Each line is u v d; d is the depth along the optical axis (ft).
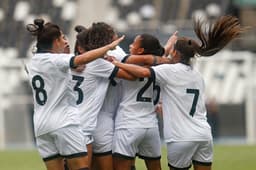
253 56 288.71
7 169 174.09
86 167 94.02
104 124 100.22
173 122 97.19
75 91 98.68
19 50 318.65
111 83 99.91
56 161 95.61
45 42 94.58
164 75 96.58
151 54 99.55
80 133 94.32
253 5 331.77
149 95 99.55
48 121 93.30
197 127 97.19
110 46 91.25
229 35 98.17
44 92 93.81
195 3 334.65
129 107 99.09
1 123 257.34
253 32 319.06
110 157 100.53
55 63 92.53
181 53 98.07
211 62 270.26
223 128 261.44
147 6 334.24
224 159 189.16
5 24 331.16
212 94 264.11
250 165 174.29
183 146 96.89
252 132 258.78
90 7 332.60
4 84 266.16
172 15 331.36
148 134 99.55
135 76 96.58
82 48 98.84
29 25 95.04
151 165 102.32
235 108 262.06
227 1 333.42
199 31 98.78
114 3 335.88
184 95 97.09
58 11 333.62
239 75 268.00
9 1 339.98
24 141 257.75
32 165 181.88
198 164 99.09
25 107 259.60
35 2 338.75
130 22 327.88
